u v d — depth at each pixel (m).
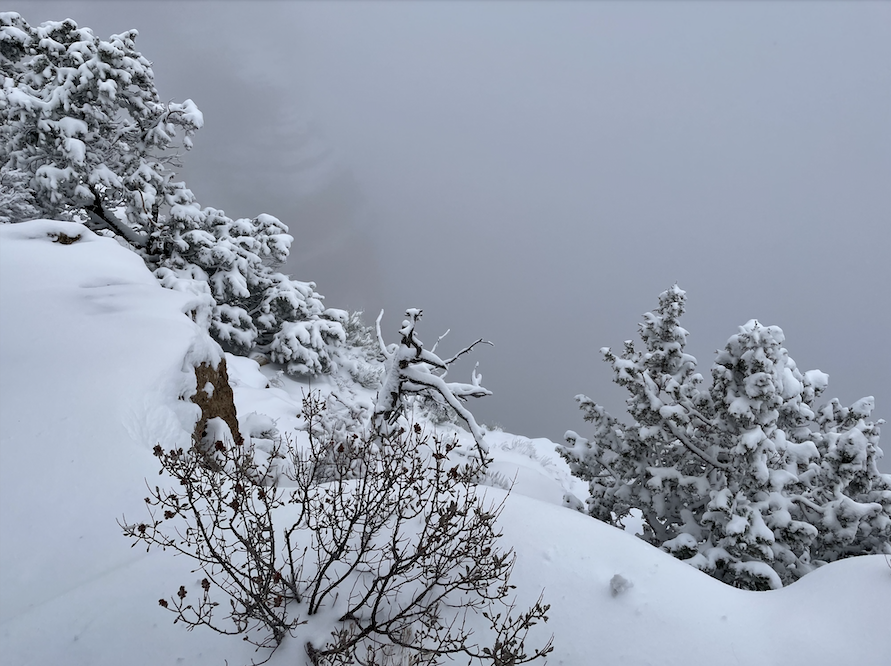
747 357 5.02
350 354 17.14
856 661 2.57
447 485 3.08
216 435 5.15
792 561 5.03
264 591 2.42
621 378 5.99
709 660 2.66
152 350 5.00
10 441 3.71
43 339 4.81
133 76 13.05
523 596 2.97
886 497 5.61
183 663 2.41
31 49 12.55
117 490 3.59
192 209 13.74
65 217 13.06
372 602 2.80
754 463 4.93
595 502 6.48
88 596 2.73
